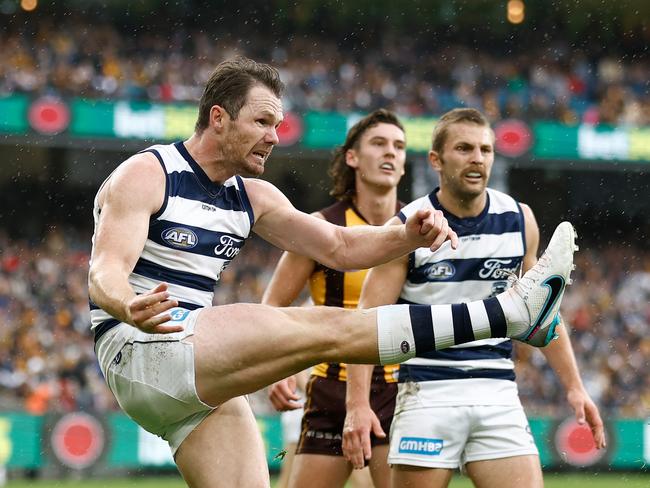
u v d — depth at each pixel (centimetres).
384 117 827
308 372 968
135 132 2883
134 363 546
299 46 3672
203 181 584
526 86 3622
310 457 791
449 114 703
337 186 848
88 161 3366
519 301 549
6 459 2003
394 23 3778
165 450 2078
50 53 3198
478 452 683
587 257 3559
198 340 530
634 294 3397
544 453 2230
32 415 2028
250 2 3622
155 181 563
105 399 2528
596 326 3219
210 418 573
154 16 3553
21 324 2814
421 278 693
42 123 2831
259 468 567
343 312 542
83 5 3494
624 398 2962
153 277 571
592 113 3403
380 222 836
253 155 582
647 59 3819
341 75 3478
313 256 620
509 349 704
